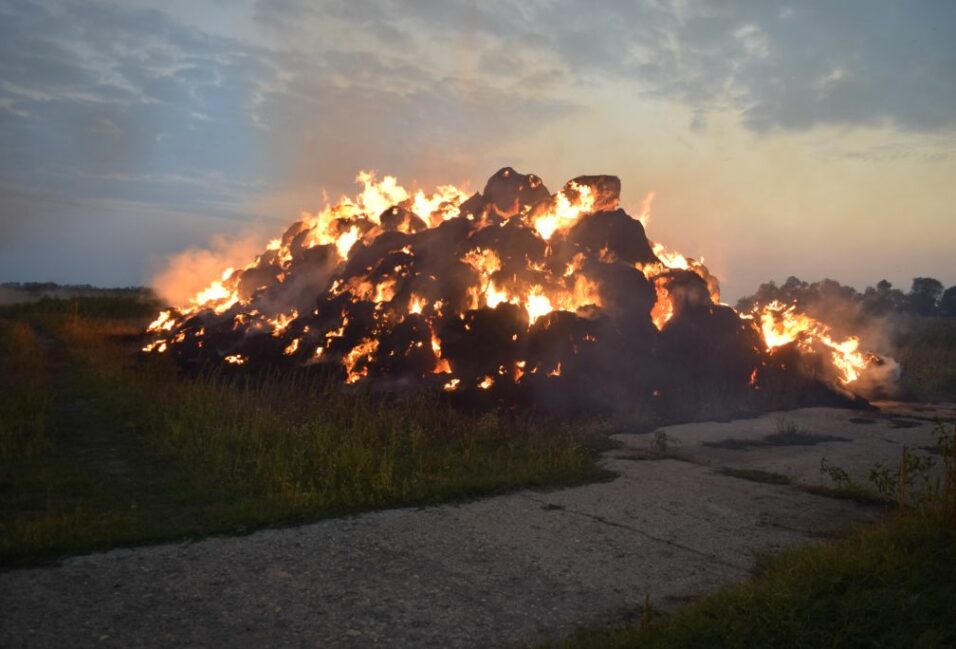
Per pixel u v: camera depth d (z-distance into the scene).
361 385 14.99
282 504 8.47
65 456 10.62
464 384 14.82
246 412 12.49
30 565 6.56
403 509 8.66
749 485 10.34
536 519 8.42
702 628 5.16
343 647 5.21
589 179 19.88
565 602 6.11
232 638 5.30
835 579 5.68
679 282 18.17
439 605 5.98
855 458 12.27
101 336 24.27
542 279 17.19
